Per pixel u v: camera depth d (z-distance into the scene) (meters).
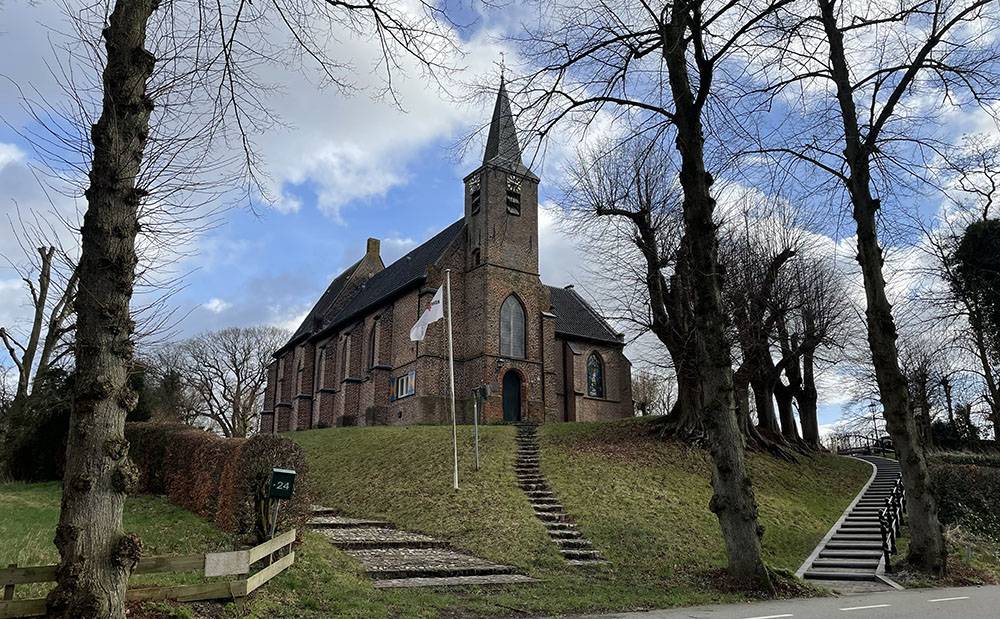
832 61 15.50
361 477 23.80
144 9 7.29
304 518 12.72
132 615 7.28
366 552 14.72
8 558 10.30
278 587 9.60
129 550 6.38
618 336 49.84
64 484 6.38
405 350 40.34
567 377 44.94
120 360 6.72
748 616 9.95
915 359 46.56
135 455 21.70
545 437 28.50
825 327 32.06
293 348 57.06
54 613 6.02
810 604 11.31
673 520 19.05
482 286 38.78
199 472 16.78
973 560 17.47
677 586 12.92
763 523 20.23
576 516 18.83
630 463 24.83
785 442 33.91
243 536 11.52
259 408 68.62
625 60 12.78
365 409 42.44
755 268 29.70
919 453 15.49
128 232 6.92
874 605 11.16
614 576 13.97
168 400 49.44
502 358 38.16
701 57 12.80
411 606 9.94
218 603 8.22
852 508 25.45
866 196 15.79
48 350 23.16
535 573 13.86
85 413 6.44
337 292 58.78
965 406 45.50
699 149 13.69
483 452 25.12
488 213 39.59
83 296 6.70
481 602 10.74
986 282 30.20
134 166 7.05
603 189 28.25
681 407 29.27
